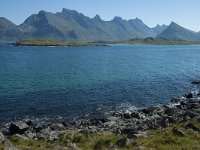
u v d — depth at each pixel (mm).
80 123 47344
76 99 65500
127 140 30906
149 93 74188
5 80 91750
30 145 31391
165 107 58031
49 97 67062
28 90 75125
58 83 87312
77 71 119938
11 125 42938
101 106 59719
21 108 56938
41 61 172250
